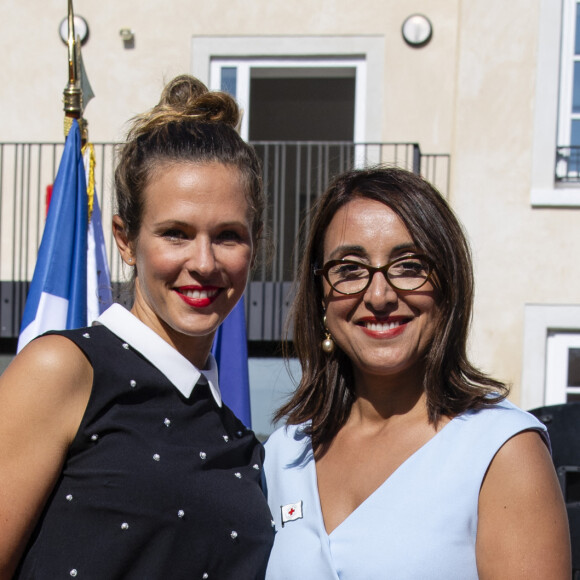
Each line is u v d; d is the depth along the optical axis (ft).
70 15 9.54
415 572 5.49
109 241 22.25
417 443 6.11
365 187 6.32
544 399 19.56
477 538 5.59
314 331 6.92
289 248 23.73
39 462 4.97
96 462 5.11
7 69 22.57
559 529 5.42
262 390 19.44
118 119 22.47
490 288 19.67
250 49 22.34
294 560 5.92
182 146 5.55
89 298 9.66
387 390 6.45
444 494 5.65
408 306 6.21
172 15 22.45
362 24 22.09
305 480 6.39
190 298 5.57
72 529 5.02
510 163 19.71
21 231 21.11
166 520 5.16
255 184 5.82
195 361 5.89
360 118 22.39
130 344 5.50
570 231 19.54
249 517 5.66
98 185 22.40
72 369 5.15
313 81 31.58
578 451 8.31
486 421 5.85
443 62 21.86
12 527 4.87
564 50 19.98
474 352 19.63
